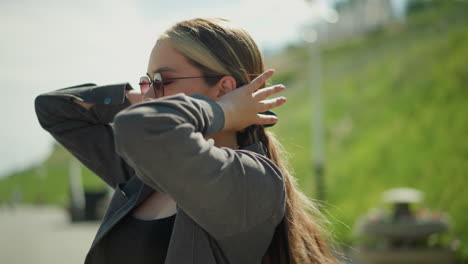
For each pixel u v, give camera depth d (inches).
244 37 75.5
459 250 346.6
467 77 800.9
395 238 342.6
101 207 930.1
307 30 639.1
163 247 67.0
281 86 70.8
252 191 61.7
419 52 1068.5
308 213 82.4
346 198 597.6
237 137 77.6
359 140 788.6
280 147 86.7
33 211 1675.7
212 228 60.6
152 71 73.5
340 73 1370.6
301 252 72.7
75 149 93.6
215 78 71.5
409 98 852.6
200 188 56.2
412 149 644.7
